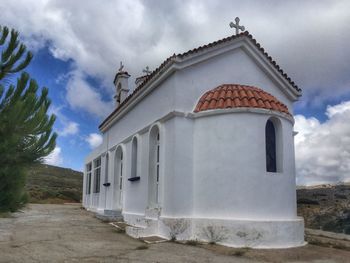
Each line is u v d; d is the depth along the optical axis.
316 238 12.86
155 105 13.62
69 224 14.64
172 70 12.10
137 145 15.15
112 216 15.77
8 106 5.53
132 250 9.39
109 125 20.33
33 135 5.58
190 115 11.95
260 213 10.76
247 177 10.88
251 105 11.29
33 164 5.55
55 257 8.30
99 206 21.09
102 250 9.26
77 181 54.47
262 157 11.10
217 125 11.44
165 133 12.44
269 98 11.95
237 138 11.12
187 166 11.67
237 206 10.78
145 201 13.61
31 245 9.75
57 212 21.31
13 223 14.77
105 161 20.81
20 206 5.48
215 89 12.48
